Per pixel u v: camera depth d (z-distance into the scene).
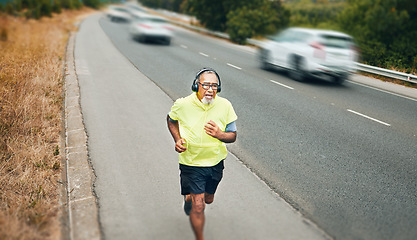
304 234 3.60
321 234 3.62
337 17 27.34
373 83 12.45
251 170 5.08
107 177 4.64
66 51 14.81
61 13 43.91
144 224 3.63
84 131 6.22
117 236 3.42
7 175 4.41
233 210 3.97
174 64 13.65
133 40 20.86
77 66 11.73
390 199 4.45
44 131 5.84
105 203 4.01
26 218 3.52
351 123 7.59
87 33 22.89
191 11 31.08
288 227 3.70
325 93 10.42
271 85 11.08
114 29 27.67
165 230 3.55
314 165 5.38
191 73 11.99
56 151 5.09
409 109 9.03
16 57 11.20
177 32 30.30
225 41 25.50
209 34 29.92
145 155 5.38
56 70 9.86
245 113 7.92
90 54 14.45
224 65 14.41
